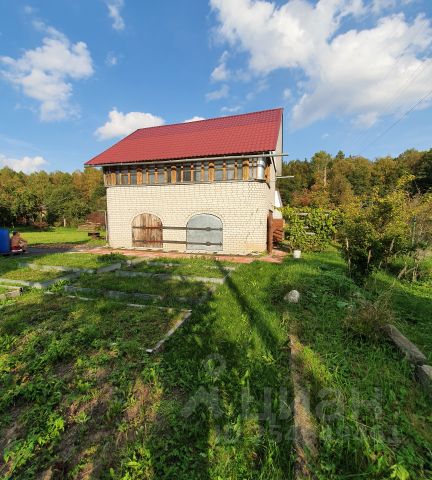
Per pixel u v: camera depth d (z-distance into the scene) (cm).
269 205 1297
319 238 1164
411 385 280
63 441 232
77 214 3609
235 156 1098
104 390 291
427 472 190
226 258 1048
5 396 275
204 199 1211
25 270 827
